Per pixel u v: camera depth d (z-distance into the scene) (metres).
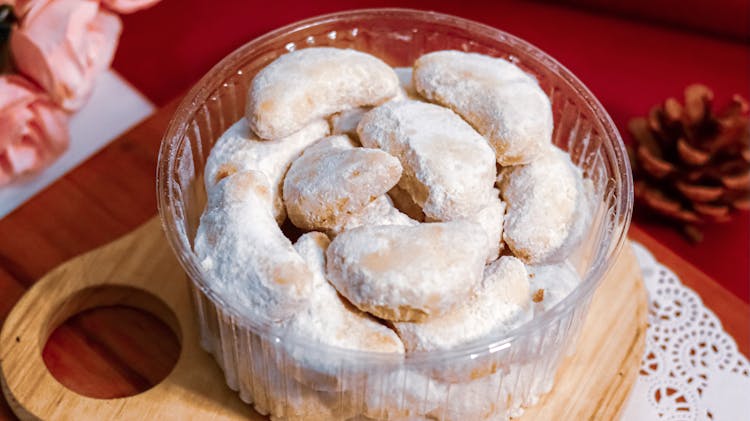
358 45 0.48
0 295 0.46
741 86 0.58
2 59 0.50
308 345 0.38
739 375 0.46
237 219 0.40
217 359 0.43
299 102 0.42
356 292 0.39
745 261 0.53
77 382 0.44
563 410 0.43
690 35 0.60
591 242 0.44
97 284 0.45
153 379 0.44
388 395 0.39
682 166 0.52
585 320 0.45
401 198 0.42
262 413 0.42
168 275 0.45
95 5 0.50
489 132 0.42
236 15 0.60
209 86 0.44
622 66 0.59
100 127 0.54
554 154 0.43
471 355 0.38
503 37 0.47
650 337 0.47
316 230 0.41
